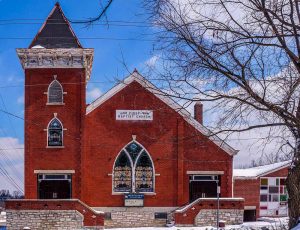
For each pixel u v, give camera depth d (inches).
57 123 1551.4
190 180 1582.2
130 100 1582.2
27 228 1349.7
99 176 1560.0
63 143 1546.5
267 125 410.3
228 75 391.9
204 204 1486.2
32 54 1539.1
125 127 1577.3
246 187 1681.8
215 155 1587.1
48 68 1561.3
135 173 1572.3
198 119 1583.4
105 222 1541.6
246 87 390.0
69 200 1439.5
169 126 1571.1
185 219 1480.1
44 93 1555.1
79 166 1539.1
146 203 1565.0
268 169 1691.7
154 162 1573.6
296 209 417.4
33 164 1533.0
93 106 1571.1
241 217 1481.3
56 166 1536.7
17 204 1434.5
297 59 380.2
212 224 1480.1
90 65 1672.0
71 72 1565.0
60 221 1435.8
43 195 1529.3
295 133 412.5
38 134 1545.3
